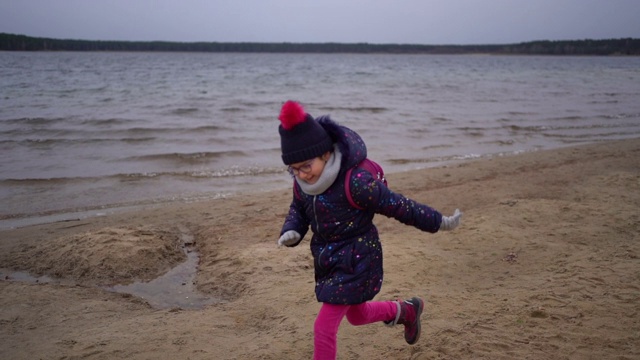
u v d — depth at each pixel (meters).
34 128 15.09
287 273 5.17
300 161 2.65
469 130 16.58
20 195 8.69
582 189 8.27
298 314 4.26
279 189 9.36
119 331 4.08
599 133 16.36
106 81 37.19
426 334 3.80
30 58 93.75
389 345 3.72
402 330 3.92
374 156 12.50
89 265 5.50
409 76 54.78
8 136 13.84
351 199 2.70
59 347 3.85
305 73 58.78
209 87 33.91
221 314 4.38
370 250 2.82
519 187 8.85
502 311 4.11
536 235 6.04
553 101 26.84
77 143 13.09
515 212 6.91
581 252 5.42
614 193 7.81
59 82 34.59
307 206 2.86
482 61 142.38
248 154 12.21
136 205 8.30
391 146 13.81
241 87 34.72
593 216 6.61
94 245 5.84
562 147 13.80
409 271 5.07
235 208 7.90
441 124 17.83
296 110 2.60
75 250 5.79
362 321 3.08
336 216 2.76
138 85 33.94
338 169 2.67
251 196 8.70
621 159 11.19
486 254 5.56
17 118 16.67
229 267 5.48
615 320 3.86
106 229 6.39
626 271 4.75
